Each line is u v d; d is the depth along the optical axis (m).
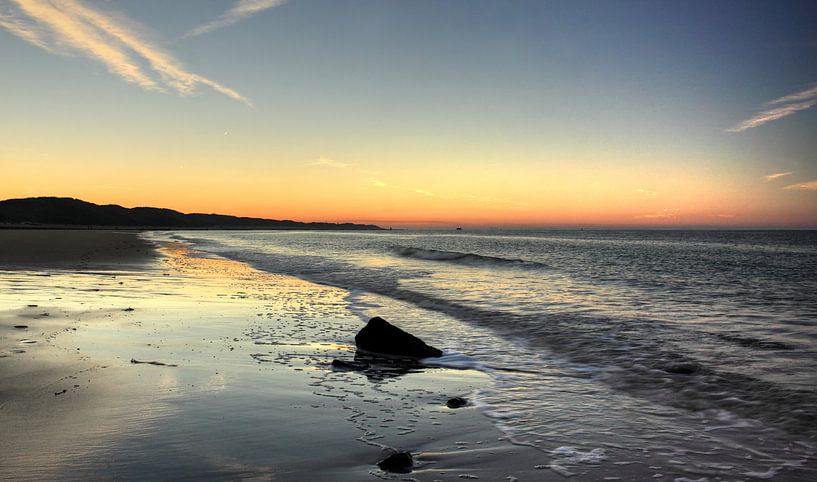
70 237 55.88
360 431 4.68
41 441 4.09
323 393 5.88
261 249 46.41
